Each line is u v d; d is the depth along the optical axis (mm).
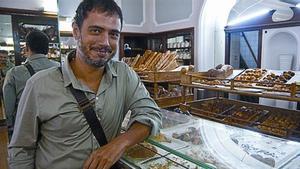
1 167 2260
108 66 850
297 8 3066
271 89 1754
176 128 1142
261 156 885
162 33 5266
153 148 943
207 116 2160
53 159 787
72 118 767
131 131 797
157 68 2838
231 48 4141
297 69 3166
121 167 876
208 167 810
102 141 796
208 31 4480
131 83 910
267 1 3402
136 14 5418
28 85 786
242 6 3820
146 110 865
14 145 797
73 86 771
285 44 3281
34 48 1698
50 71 799
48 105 760
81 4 722
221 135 1071
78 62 817
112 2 729
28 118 776
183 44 4848
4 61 3529
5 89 1645
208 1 4262
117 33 747
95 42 715
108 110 813
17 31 3613
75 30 753
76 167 792
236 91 1887
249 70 2441
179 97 2973
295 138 1567
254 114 2084
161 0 5215
